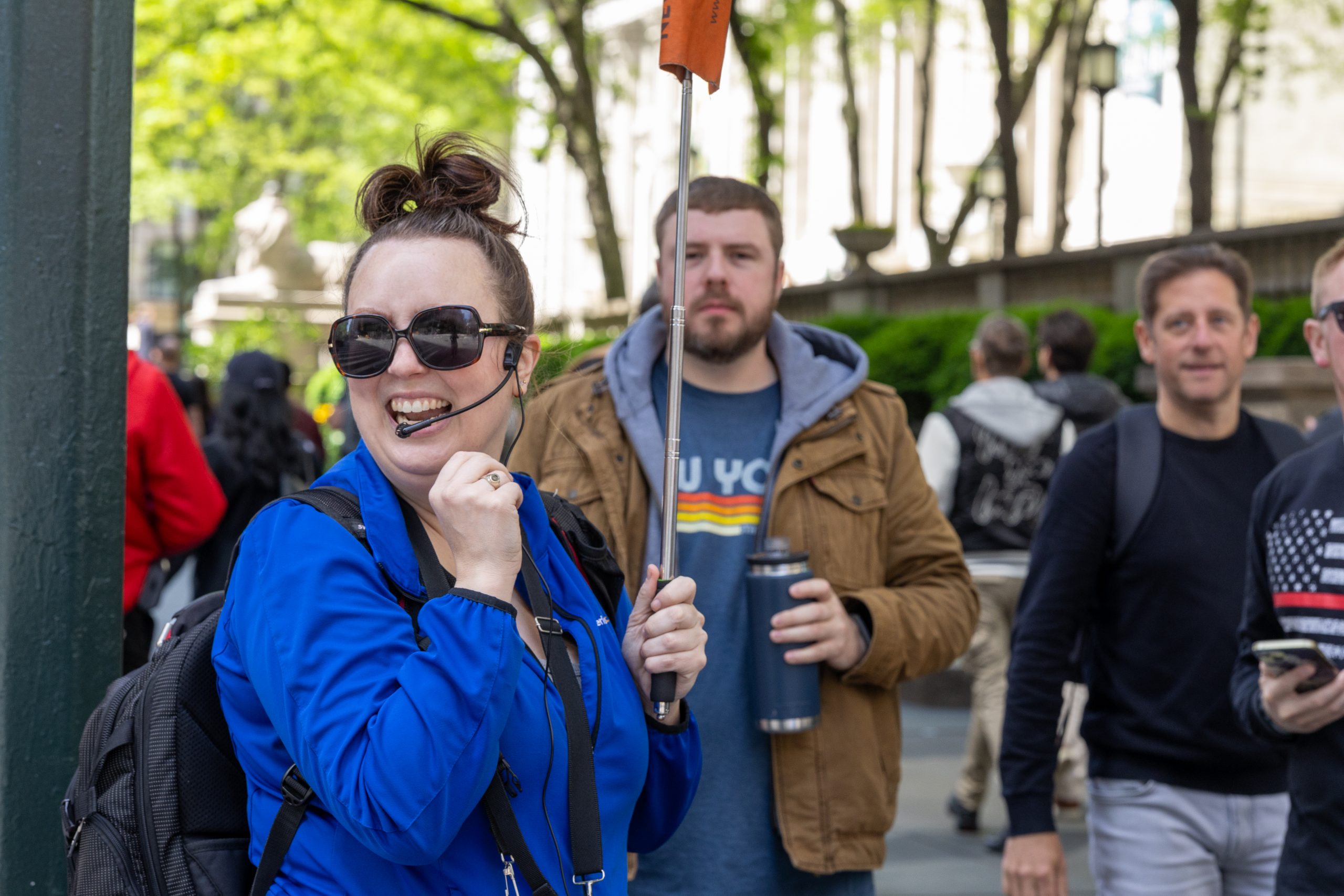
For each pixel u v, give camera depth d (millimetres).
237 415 5449
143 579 4418
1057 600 3184
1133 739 3121
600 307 18844
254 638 1628
